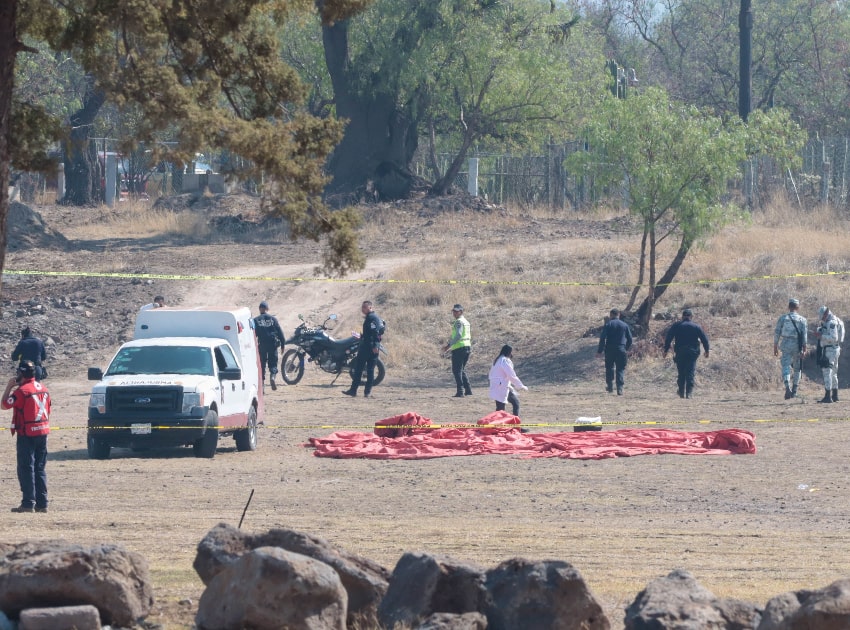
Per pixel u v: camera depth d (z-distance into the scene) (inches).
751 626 971.9
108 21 1626.5
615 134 4475.9
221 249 6373.0
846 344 4293.8
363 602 1080.8
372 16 7347.4
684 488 2198.6
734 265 5319.9
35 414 1929.1
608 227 6865.2
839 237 5723.4
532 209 7810.0
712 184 4520.2
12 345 4852.4
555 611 1001.5
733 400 3818.9
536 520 1839.3
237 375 2839.6
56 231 6535.4
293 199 1729.8
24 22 1614.2
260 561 978.7
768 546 1603.1
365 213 7170.3
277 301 5442.9
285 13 1796.3
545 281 5462.6
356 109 7647.6
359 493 2142.0
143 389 2677.2
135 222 7057.1
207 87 1727.4
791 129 4611.2
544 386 4261.8
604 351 4023.1
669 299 5019.7
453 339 3996.1
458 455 2716.5
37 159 1681.8
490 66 7637.8
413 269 5698.8
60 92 7741.1
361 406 3754.9
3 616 1003.3
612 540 1644.9
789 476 2343.8
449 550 1556.3
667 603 978.7
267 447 2950.3
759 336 4483.3
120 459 2706.7
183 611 1155.9
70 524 1779.0
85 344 4918.8
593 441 2829.7
